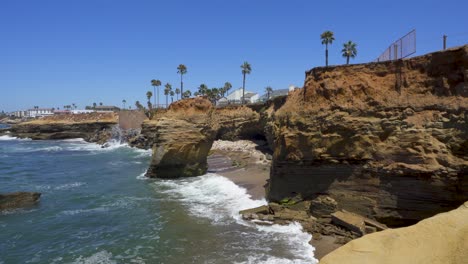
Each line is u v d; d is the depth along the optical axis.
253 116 82.94
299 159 27.91
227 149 75.69
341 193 25.53
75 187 42.75
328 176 26.53
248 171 49.47
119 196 37.38
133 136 102.00
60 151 87.38
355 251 12.85
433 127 21.77
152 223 27.95
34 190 41.38
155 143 47.84
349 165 25.41
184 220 28.25
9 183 46.03
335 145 25.97
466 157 20.28
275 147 32.16
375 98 25.08
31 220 29.62
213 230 25.61
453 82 22.00
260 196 34.34
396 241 13.08
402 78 24.58
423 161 21.52
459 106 20.94
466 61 21.30
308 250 21.30
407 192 22.16
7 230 27.22
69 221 29.20
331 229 23.41
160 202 34.22
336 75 27.81
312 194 27.34
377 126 24.22
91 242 24.44
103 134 116.06
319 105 27.83
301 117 28.47
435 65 23.05
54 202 35.47
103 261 21.38
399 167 22.42
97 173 53.31
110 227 27.44
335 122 26.03
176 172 46.75
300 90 34.06
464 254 11.70
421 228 13.52
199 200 34.53
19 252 23.11
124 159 70.44
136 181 45.38
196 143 46.91
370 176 24.17
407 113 23.12
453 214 13.92
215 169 53.38
